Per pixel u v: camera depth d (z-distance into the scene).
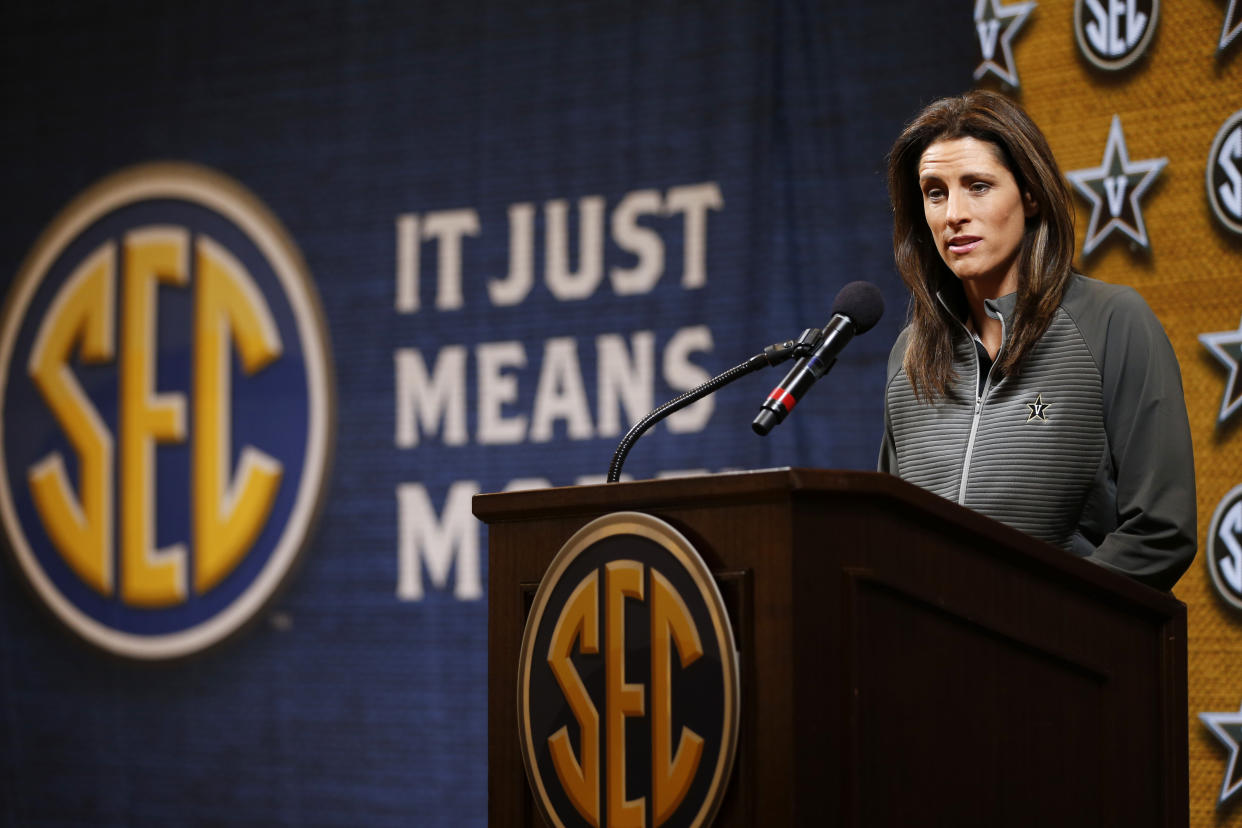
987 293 5.84
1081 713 4.52
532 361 13.12
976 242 5.55
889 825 4.02
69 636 14.74
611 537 4.41
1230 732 9.18
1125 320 5.48
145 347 14.83
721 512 4.20
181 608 14.35
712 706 4.08
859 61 11.82
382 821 13.30
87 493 14.85
